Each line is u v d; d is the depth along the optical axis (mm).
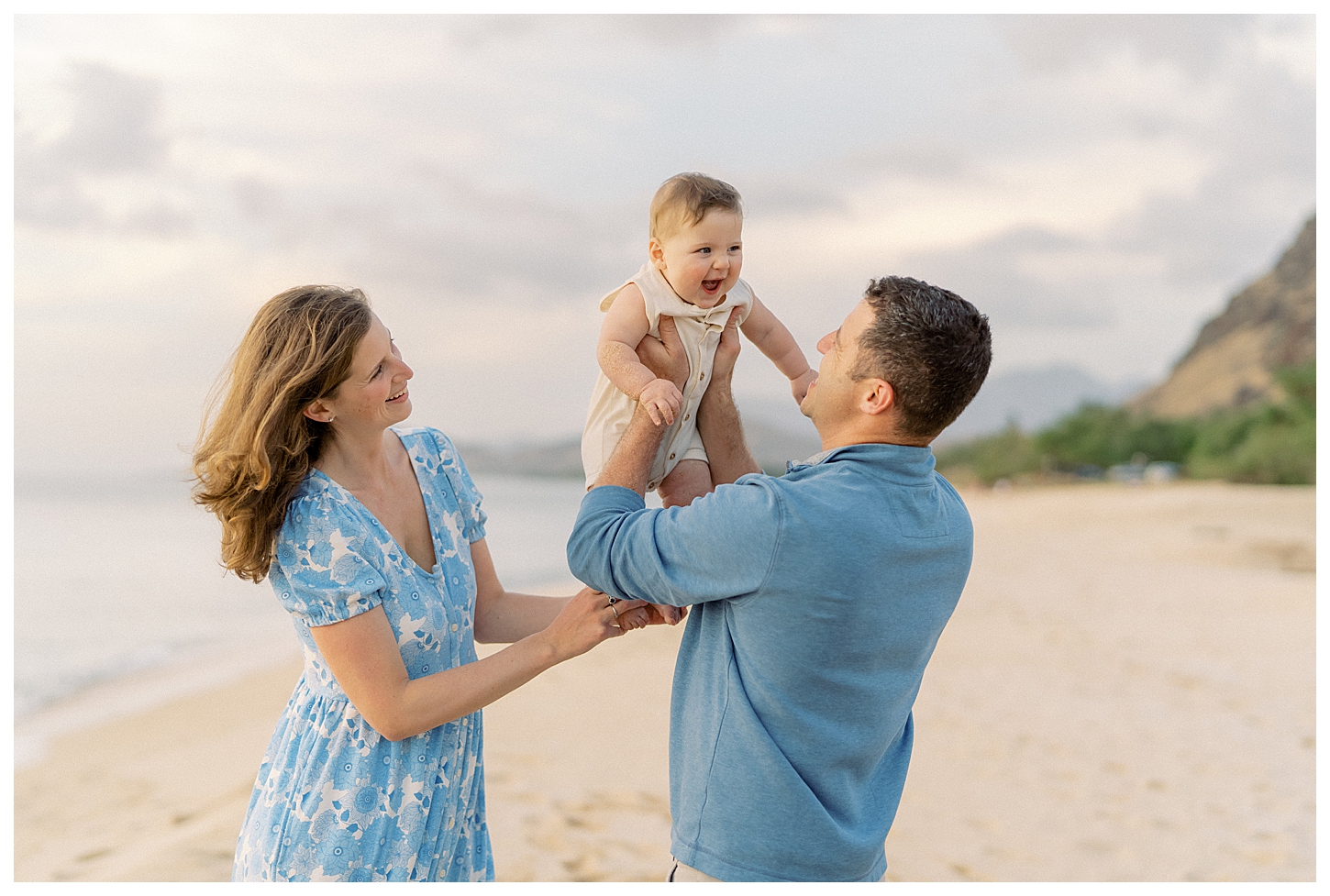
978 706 7594
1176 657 9344
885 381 1938
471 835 2338
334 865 2080
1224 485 40281
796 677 1933
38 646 14180
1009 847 4973
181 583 21859
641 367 2279
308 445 2168
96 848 5445
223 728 8664
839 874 1978
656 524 2008
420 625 2150
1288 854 4914
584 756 6176
